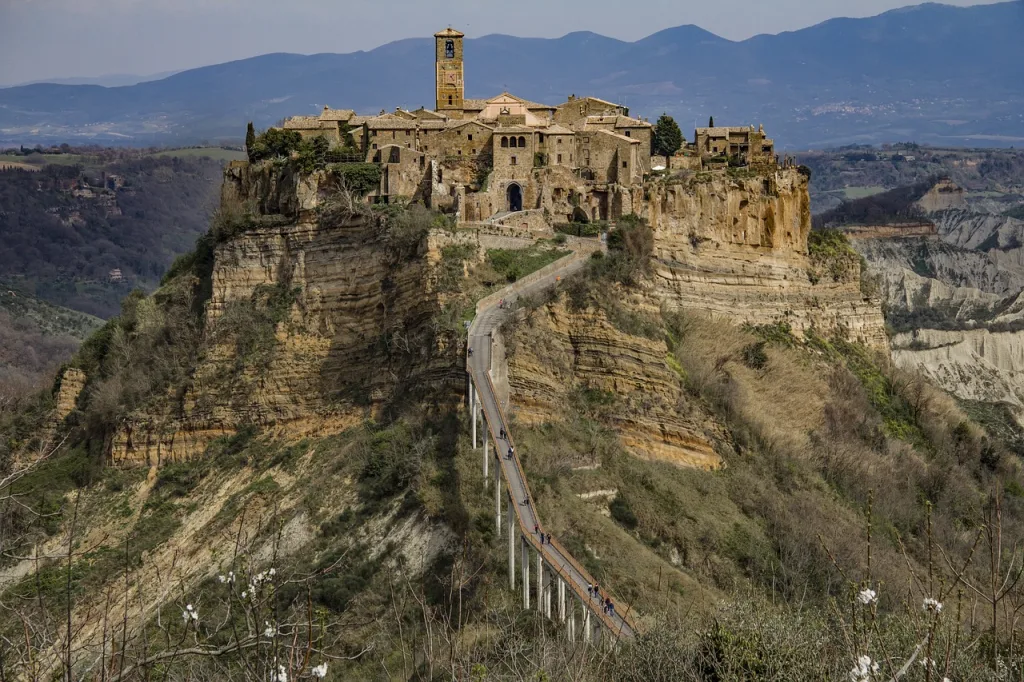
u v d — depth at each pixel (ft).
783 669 148.87
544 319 314.76
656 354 323.16
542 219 366.22
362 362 326.65
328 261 344.49
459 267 319.88
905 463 368.68
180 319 365.81
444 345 295.48
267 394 330.75
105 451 344.90
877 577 260.42
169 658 121.90
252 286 354.13
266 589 125.29
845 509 321.11
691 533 276.41
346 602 237.66
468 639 205.05
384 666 193.67
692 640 161.17
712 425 324.39
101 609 233.96
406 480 272.92
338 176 360.48
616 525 268.82
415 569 245.65
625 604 229.04
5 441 368.89
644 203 373.61
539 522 243.19
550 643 170.09
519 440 279.08
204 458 329.52
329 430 317.83
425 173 368.07
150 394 350.23
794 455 337.72
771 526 292.20
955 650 127.75
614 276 334.03
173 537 299.58
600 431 299.38
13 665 110.83
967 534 337.52
